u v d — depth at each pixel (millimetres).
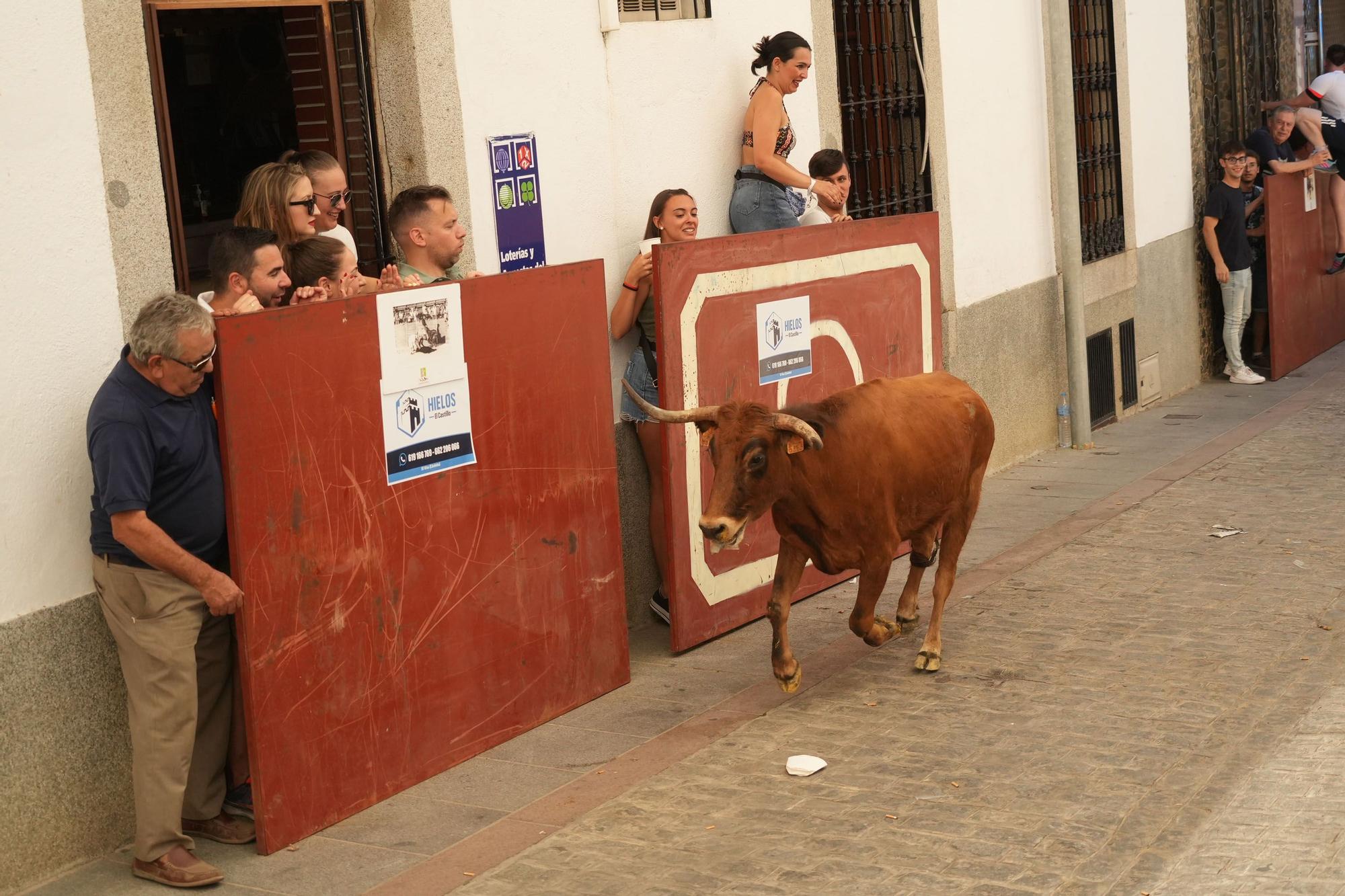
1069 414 11102
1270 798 4816
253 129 7230
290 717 4867
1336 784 4887
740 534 5426
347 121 6078
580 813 5012
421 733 5375
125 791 4934
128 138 4930
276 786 4828
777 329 7121
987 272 10211
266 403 4723
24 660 4598
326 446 4938
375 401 5105
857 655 6578
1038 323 10914
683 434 6648
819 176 7766
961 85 9828
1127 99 12227
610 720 5965
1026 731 5523
